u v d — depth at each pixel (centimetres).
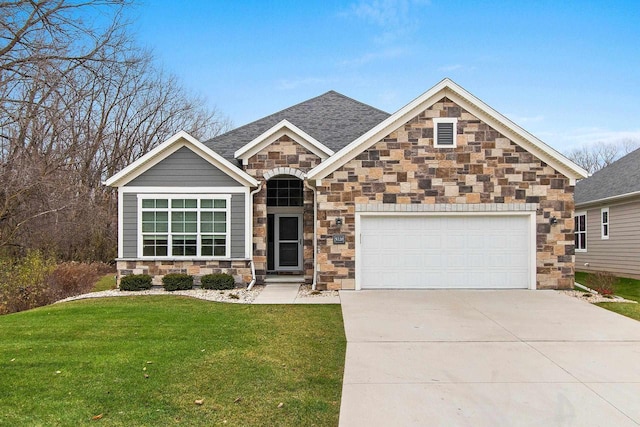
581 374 641
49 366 653
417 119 1344
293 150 1509
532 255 1338
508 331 880
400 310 1074
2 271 1445
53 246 2114
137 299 1229
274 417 498
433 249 1355
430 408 527
